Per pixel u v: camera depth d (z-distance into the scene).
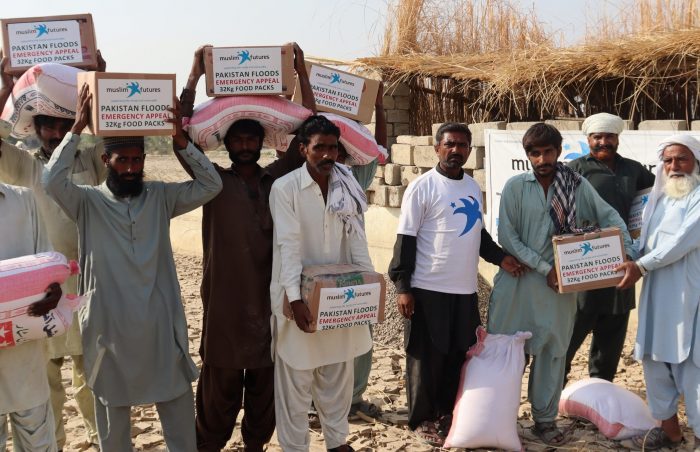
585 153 6.82
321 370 4.11
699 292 4.32
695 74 6.30
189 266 11.01
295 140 4.39
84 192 3.77
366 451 4.57
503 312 4.67
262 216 4.10
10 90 4.28
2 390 3.53
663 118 6.93
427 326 4.57
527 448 4.60
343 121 4.58
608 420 4.71
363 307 3.86
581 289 4.34
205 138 4.11
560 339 4.57
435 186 4.55
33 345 3.63
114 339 3.73
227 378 4.15
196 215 12.02
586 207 4.63
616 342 5.35
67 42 4.32
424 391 4.67
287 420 4.05
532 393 4.72
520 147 7.25
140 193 3.81
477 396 4.46
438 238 4.52
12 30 4.26
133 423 4.94
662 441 4.58
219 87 4.09
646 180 5.46
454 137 4.47
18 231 3.66
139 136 3.70
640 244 4.62
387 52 9.66
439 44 9.82
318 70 4.70
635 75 6.64
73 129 3.67
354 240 4.12
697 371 4.35
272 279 3.98
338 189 4.00
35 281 3.39
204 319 4.20
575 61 6.89
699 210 4.23
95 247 3.74
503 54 8.13
